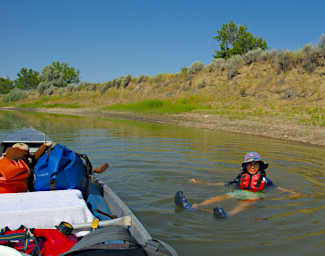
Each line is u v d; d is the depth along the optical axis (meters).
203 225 4.47
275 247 3.84
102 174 7.10
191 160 8.41
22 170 3.92
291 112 18.78
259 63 29.30
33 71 92.81
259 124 15.79
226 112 21.39
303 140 11.74
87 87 53.78
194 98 29.23
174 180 6.65
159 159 8.55
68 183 4.15
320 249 3.78
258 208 5.07
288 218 4.70
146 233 3.20
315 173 7.16
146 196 5.69
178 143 11.20
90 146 10.59
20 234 2.85
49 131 15.05
